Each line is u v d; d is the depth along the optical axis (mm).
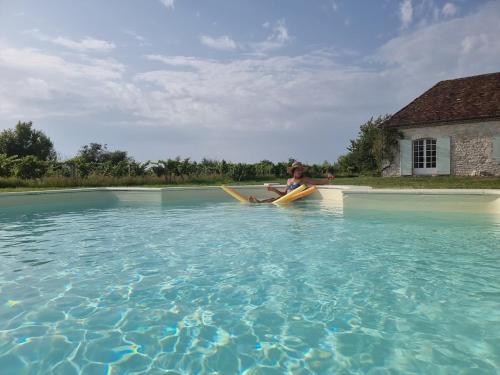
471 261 4234
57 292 3309
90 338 2449
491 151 17750
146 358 2203
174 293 3279
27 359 2186
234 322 2691
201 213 8938
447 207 7719
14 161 17141
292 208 9617
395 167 20328
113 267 4109
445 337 2426
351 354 2234
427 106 19953
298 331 2543
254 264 4203
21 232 6391
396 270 3902
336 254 4629
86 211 9461
